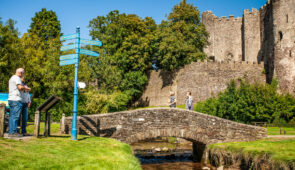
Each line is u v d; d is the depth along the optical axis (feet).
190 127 48.32
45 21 144.05
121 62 143.02
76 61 35.68
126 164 27.25
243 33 187.83
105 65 111.75
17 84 29.50
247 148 38.78
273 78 135.74
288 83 132.16
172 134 47.73
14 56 87.61
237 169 38.99
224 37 195.00
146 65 151.12
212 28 196.95
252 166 34.88
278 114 101.86
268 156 32.83
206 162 48.57
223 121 49.26
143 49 148.25
